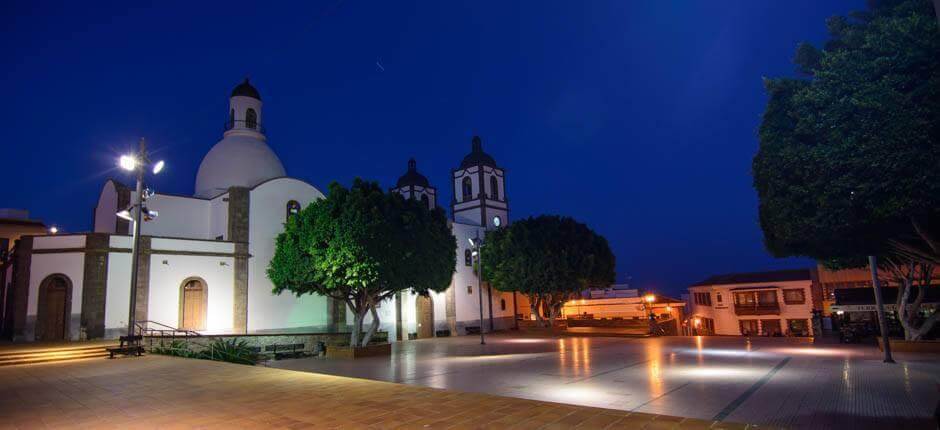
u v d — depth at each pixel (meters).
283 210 31.55
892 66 8.41
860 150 8.45
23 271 24.45
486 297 43.88
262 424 8.23
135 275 20.16
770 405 10.15
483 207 47.41
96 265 24.41
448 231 27.02
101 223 31.83
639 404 10.54
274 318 29.92
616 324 35.62
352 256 21.69
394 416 8.59
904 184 8.18
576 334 36.41
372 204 22.78
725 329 45.59
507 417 8.38
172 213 30.45
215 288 27.89
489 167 49.34
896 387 11.77
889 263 20.56
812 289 40.88
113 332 24.39
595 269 39.22
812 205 10.22
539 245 38.12
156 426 8.24
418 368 17.98
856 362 16.39
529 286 37.72
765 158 10.92
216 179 34.31
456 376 15.57
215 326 27.55
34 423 8.65
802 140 10.16
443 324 39.78
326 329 31.92
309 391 11.04
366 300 24.17
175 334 25.89
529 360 19.75
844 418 8.95
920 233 9.22
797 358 17.81
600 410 8.83
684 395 11.38
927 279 20.25
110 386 12.48
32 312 24.06
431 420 8.29
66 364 17.59
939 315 19.53
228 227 29.27
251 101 37.50
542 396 11.71
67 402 10.51
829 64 9.31
